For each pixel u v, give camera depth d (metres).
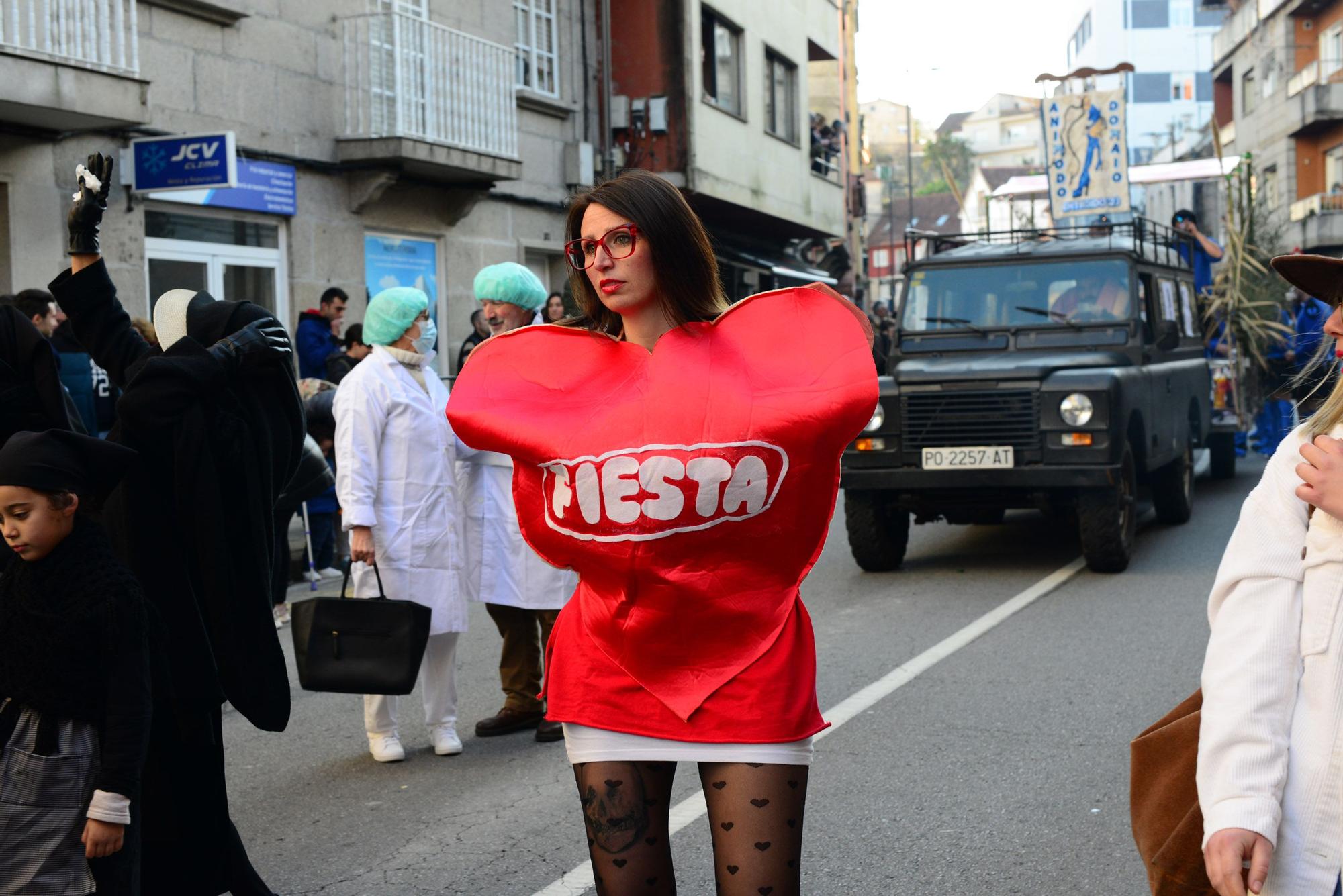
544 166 18.77
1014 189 17.36
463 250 17.03
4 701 3.07
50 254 11.45
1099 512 9.22
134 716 3.02
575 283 2.79
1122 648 7.16
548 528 2.63
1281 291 15.83
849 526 9.83
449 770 5.50
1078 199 14.97
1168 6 93.94
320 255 14.52
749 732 2.51
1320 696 1.99
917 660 7.05
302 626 5.18
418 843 4.62
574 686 2.64
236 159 13.24
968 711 6.05
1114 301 10.45
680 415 2.52
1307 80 41.47
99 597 3.04
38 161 11.34
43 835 3.01
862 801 4.89
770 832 2.51
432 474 5.68
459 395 2.68
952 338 10.66
